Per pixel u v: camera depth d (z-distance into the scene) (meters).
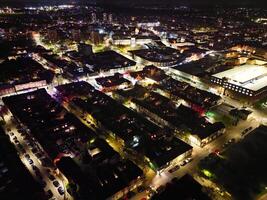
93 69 192.38
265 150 97.38
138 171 86.19
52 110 127.69
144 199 80.19
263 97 151.88
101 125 117.31
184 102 142.62
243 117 128.12
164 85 162.50
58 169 88.56
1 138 104.31
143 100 141.88
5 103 134.75
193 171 92.06
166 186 82.00
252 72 172.38
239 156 94.62
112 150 97.38
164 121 120.69
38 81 164.88
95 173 88.25
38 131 108.06
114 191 79.00
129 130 110.81
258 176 84.75
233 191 79.19
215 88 163.62
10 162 91.38
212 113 132.00
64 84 160.62
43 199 78.25
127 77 184.75
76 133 108.44
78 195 78.62
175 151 96.88
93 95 144.25
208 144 107.69
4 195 77.62
